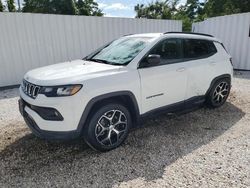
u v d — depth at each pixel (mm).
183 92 4191
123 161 3174
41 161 3193
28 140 3797
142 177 2834
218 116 4766
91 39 8945
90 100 3057
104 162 3154
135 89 3463
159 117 4711
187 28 26094
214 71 4719
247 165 3039
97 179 2811
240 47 9922
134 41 4070
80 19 8578
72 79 3033
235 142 3668
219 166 3023
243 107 5297
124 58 3699
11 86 7871
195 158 3225
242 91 6668
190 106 4484
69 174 2910
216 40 4918
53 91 2953
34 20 7824
